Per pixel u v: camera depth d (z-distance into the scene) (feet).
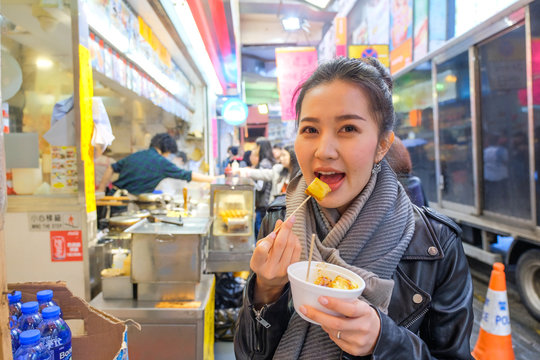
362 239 3.08
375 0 33.27
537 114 9.93
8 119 8.68
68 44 8.50
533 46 9.87
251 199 10.03
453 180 14.62
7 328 1.91
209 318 7.52
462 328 3.05
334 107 2.81
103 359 3.72
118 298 6.91
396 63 28.60
